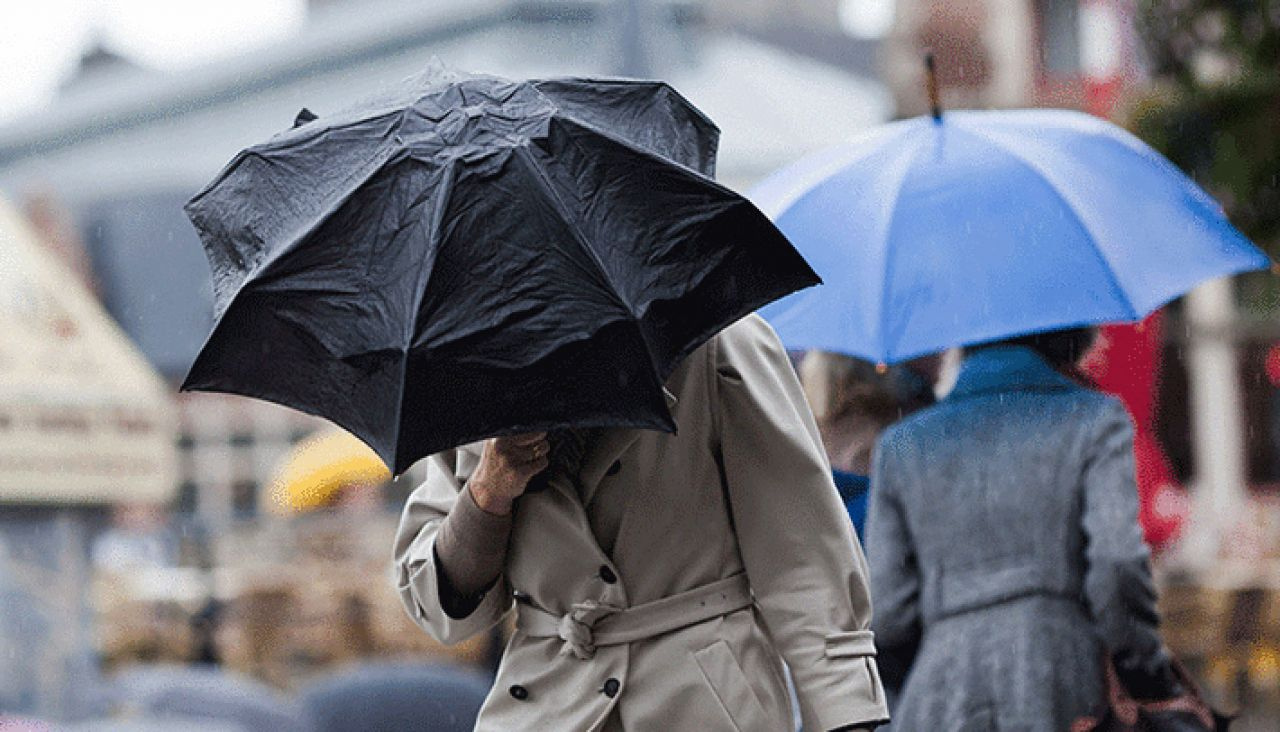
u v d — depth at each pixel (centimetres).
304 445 3500
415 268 809
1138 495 1316
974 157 1384
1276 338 4891
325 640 2942
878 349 1327
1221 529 3475
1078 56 4591
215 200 874
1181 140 2658
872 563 1383
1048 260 1330
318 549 3127
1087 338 1395
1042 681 1306
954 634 1335
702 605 922
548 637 933
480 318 803
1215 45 2656
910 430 1378
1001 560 1338
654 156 839
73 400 2036
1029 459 1339
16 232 2098
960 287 1327
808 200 1399
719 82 3803
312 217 841
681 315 831
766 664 930
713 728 908
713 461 926
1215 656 2891
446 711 2008
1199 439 4938
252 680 2942
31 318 2058
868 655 920
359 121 867
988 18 4672
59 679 2050
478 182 818
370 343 810
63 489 2022
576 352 806
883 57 4853
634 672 915
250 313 827
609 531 920
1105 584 1293
